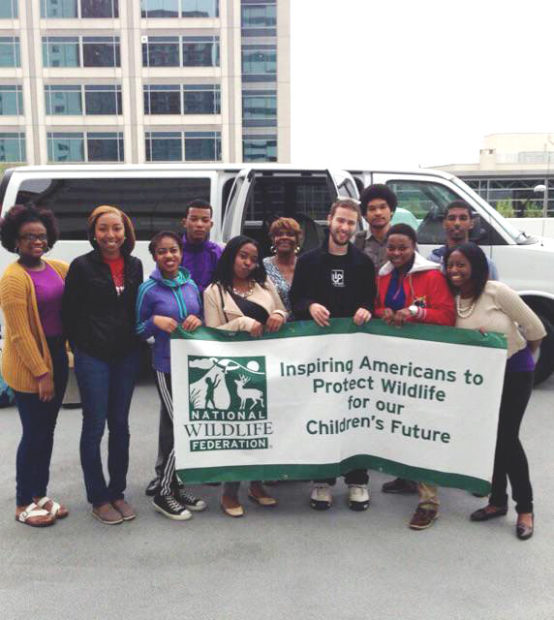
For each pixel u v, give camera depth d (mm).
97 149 60094
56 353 3781
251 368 3842
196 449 3871
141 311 3797
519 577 3240
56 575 3299
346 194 6410
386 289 3900
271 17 59031
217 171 6668
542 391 6520
